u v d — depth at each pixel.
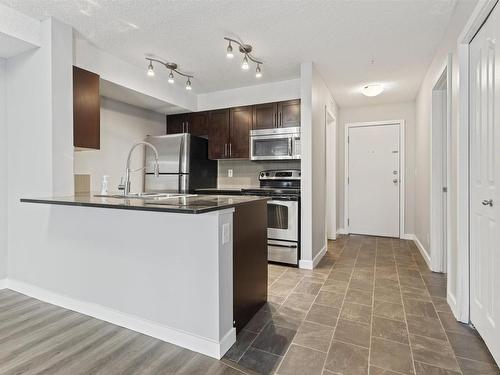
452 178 2.26
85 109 2.68
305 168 3.31
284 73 3.61
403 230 4.91
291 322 2.07
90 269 2.15
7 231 2.69
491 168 1.65
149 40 2.76
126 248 1.98
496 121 1.56
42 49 2.40
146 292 1.91
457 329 1.95
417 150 4.39
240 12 2.29
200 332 1.73
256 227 2.23
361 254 3.93
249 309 2.10
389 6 2.19
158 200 2.09
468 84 1.99
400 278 2.96
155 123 4.52
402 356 1.67
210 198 2.33
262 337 1.88
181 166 4.02
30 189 2.51
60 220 2.29
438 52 2.83
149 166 4.25
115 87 3.25
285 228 3.44
